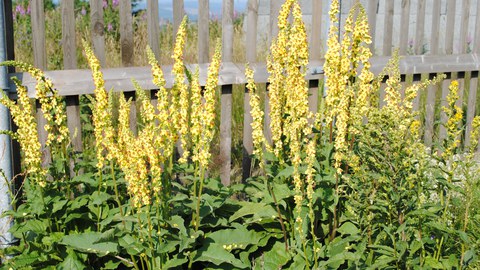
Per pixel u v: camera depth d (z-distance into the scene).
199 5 4.77
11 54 4.09
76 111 4.34
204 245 3.71
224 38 4.89
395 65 4.02
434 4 6.30
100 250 3.49
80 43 7.91
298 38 3.98
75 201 3.78
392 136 3.30
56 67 7.27
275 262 3.81
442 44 12.95
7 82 3.99
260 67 5.05
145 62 7.21
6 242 4.07
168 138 3.57
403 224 3.18
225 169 5.10
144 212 3.56
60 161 3.81
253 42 5.04
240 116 6.58
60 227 3.85
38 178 3.65
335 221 3.90
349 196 3.57
